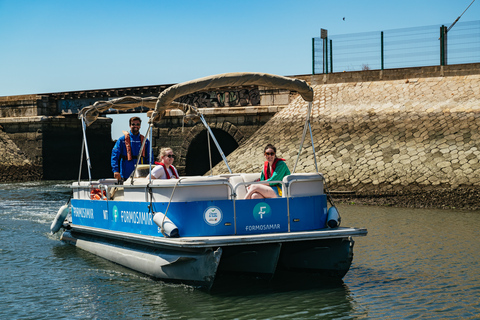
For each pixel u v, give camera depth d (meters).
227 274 9.16
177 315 7.22
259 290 8.35
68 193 29.05
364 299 7.79
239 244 7.89
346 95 31.64
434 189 21.56
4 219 17.55
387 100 29.84
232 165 29.14
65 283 8.99
